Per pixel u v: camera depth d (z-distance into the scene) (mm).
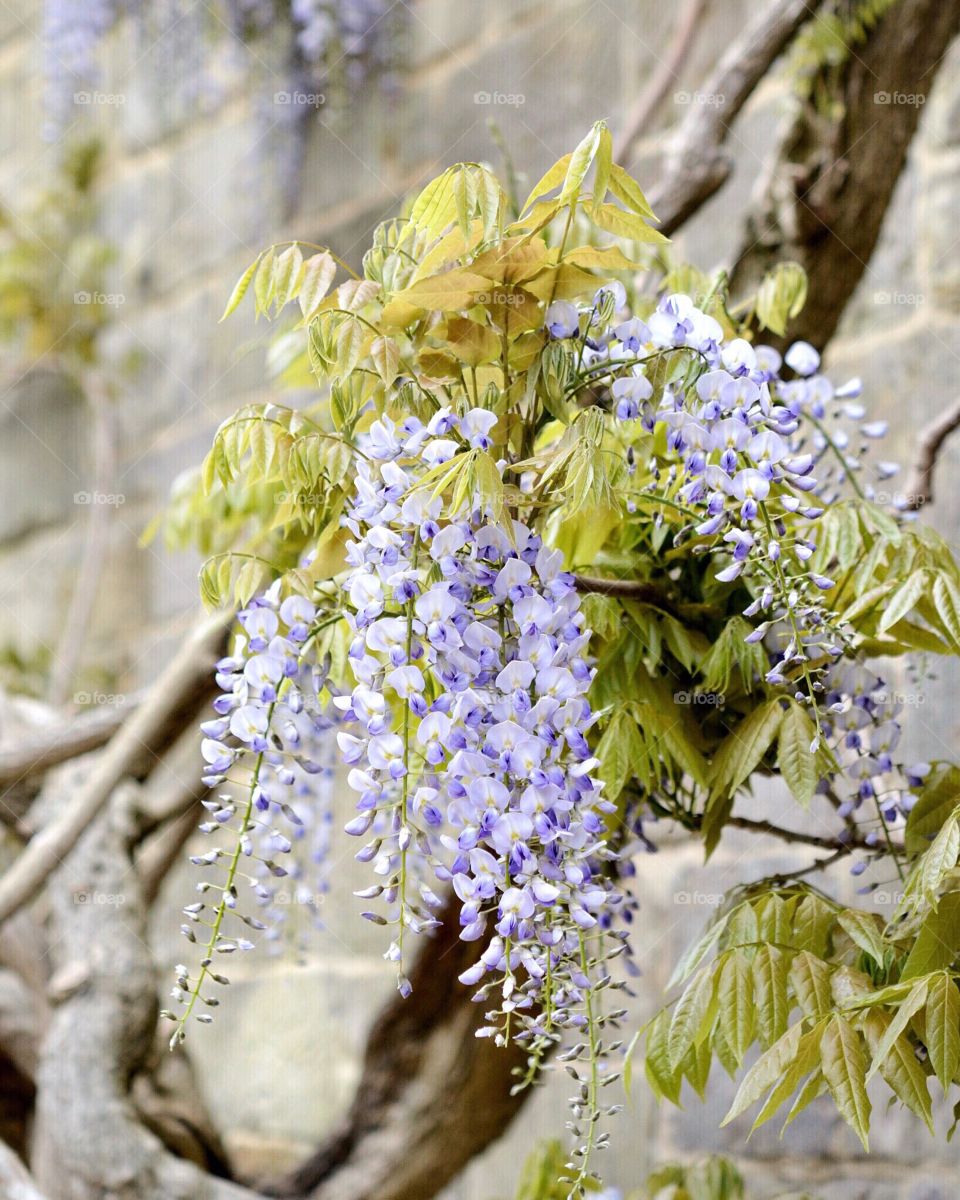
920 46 2299
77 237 5836
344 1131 2451
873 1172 2799
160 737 2455
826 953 1933
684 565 1979
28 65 6219
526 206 1881
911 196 3180
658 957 3182
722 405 1886
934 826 1938
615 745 1926
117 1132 2299
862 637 1953
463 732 1826
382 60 4531
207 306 5270
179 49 5047
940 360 3045
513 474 1896
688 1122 3070
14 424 5992
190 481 2301
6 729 3148
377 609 1839
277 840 1880
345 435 1904
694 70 3635
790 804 2998
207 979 4156
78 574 5648
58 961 2479
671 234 2387
